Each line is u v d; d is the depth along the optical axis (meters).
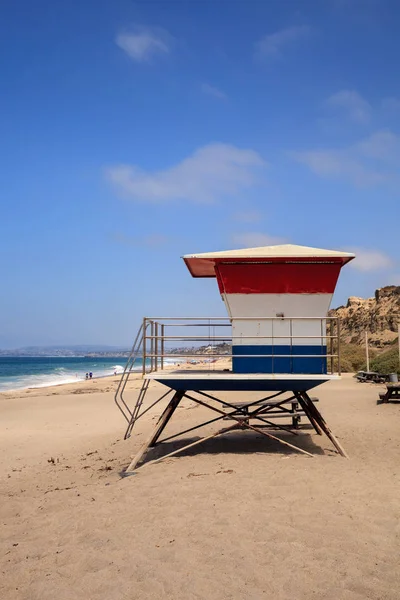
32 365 121.31
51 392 36.09
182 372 11.66
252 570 5.27
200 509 7.21
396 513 6.77
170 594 4.90
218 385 11.35
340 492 7.80
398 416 16.81
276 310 11.13
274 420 17.48
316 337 10.91
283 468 9.48
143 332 11.05
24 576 5.61
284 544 5.86
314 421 13.48
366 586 4.83
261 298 11.16
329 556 5.50
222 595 4.82
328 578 5.04
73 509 8.00
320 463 10.02
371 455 11.12
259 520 6.64
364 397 22.75
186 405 24.59
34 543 6.66
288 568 5.28
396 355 34.22
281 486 8.18
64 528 7.11
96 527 6.94
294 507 7.12
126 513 7.38
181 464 10.45
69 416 22.53
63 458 13.81
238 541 6.00
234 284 11.21
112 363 141.50
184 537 6.23
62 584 5.31
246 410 13.37
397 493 7.69
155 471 10.02
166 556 5.73
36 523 7.56
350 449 11.98
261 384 11.23
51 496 9.23
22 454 14.63
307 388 11.39
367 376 31.12
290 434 14.21
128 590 5.04
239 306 11.19
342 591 4.78
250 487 8.16
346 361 45.19
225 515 6.89
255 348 11.09
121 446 14.75
